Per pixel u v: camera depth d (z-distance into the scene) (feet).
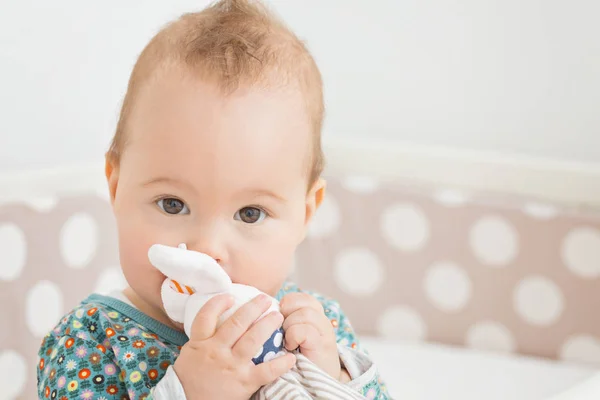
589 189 5.73
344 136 6.76
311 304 2.89
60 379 2.92
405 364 5.38
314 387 2.67
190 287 2.63
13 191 4.92
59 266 4.77
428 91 6.52
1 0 5.01
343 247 6.01
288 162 2.85
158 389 2.62
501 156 5.95
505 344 5.71
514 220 5.70
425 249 5.88
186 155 2.71
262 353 2.65
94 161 5.67
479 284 5.77
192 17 3.12
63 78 5.44
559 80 6.13
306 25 6.73
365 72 6.67
